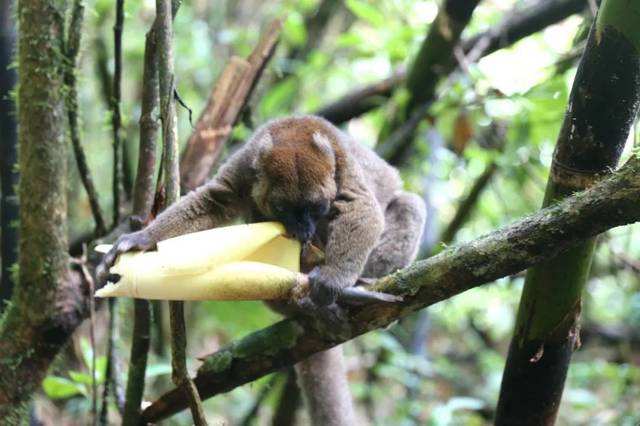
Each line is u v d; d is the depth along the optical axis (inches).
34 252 149.7
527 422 133.8
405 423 280.8
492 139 264.1
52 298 151.6
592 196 105.6
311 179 161.9
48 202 148.9
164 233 152.3
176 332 120.8
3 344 152.4
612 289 353.4
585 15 221.0
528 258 111.2
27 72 146.3
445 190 319.3
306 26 311.7
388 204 195.0
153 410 140.9
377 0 290.5
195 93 348.8
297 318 133.6
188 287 118.5
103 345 245.1
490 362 340.5
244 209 174.7
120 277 119.0
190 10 364.5
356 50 291.7
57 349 154.7
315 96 323.3
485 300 371.6
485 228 349.1
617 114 114.5
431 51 219.5
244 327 227.8
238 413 307.1
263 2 398.3
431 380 322.7
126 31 326.6
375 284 126.6
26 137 147.3
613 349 317.4
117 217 175.0
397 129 239.0
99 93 281.7
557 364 129.3
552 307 125.3
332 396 182.4
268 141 168.1
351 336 128.9
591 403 257.6
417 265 121.9
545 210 110.7
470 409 293.1
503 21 229.6
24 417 153.3
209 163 200.8
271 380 235.6
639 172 102.6
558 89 220.8
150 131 138.2
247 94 205.6
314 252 169.9
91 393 173.2
